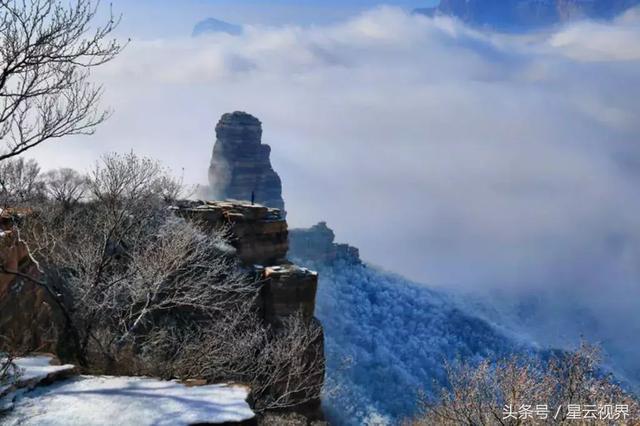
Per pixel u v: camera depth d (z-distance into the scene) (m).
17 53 9.84
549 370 13.31
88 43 10.53
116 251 18.73
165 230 20.75
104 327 15.74
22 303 14.08
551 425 12.68
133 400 7.83
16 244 14.94
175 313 18.61
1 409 7.34
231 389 8.48
